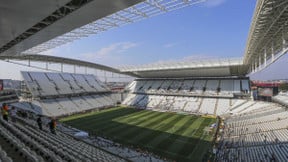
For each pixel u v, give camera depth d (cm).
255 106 5169
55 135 2588
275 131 3166
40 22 1969
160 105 6700
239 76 7019
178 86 7419
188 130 4012
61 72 7756
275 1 1705
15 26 2012
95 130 4056
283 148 2528
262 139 2978
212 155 2747
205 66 6022
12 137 1471
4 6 1502
